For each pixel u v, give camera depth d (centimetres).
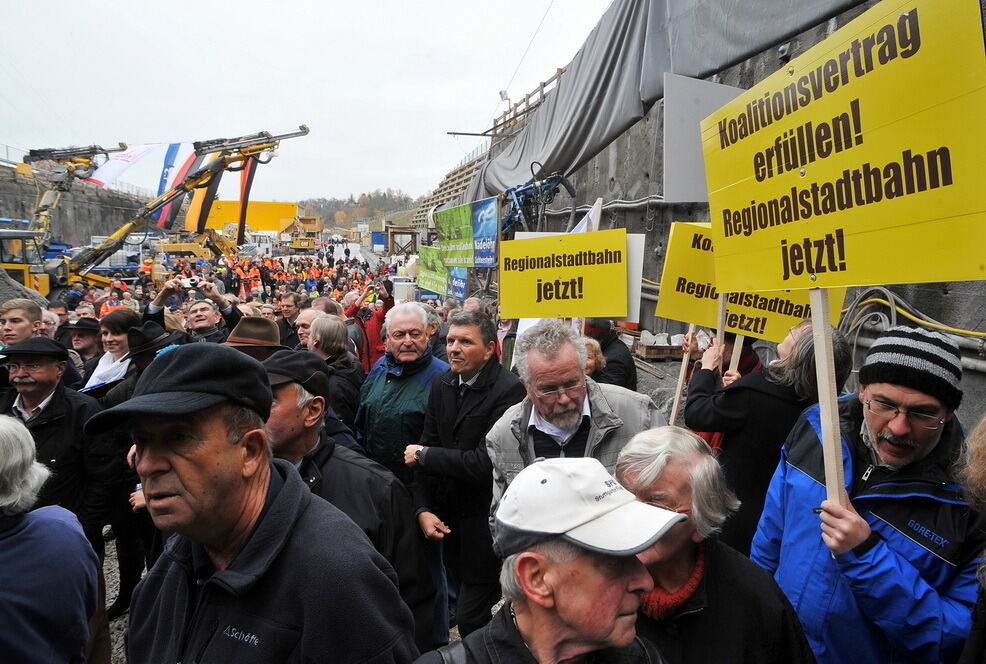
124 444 392
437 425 353
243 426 149
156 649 157
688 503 169
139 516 425
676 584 172
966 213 149
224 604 149
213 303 691
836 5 422
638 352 777
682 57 599
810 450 214
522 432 283
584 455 273
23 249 1880
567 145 923
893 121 166
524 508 129
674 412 356
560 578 125
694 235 371
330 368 419
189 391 140
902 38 163
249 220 10256
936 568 180
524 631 132
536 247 402
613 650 138
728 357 388
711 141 243
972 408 374
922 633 172
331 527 158
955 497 181
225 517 148
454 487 342
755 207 220
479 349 336
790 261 203
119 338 534
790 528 211
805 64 195
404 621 163
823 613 196
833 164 185
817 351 189
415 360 385
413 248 3984
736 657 166
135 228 2366
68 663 216
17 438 201
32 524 209
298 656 145
